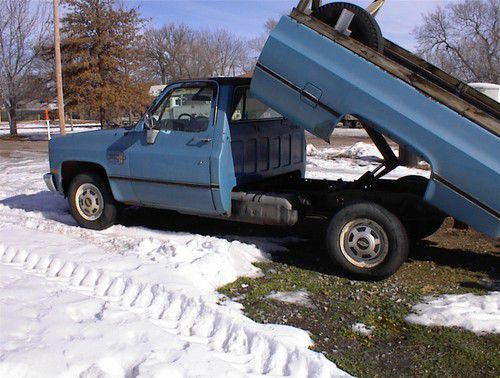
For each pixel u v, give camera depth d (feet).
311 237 23.63
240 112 21.25
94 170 24.81
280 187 23.67
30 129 134.51
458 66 138.41
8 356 11.63
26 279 17.03
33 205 30.25
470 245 22.82
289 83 17.94
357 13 18.38
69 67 88.63
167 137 21.44
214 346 13.29
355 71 16.89
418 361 13.00
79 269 17.92
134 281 16.56
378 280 18.11
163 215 27.50
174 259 18.86
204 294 15.80
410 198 18.67
